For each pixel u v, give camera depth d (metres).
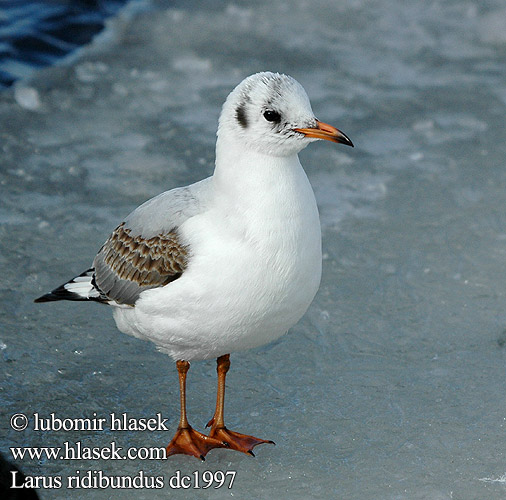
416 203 14.60
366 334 11.54
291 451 9.60
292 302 8.84
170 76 18.56
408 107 17.72
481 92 18.31
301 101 8.49
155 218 9.21
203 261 8.60
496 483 9.01
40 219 13.83
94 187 14.80
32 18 20.47
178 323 8.95
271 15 21.34
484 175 15.40
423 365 10.94
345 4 22.03
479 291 12.41
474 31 20.94
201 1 21.88
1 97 17.50
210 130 16.69
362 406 10.23
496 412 10.08
